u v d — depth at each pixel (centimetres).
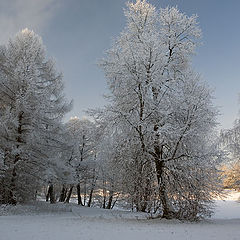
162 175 1384
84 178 3325
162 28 1614
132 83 1382
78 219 1354
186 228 1005
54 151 2153
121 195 1568
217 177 1406
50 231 859
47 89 2112
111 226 1034
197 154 1330
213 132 1459
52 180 2017
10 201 1825
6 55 2042
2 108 1975
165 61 1402
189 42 1565
